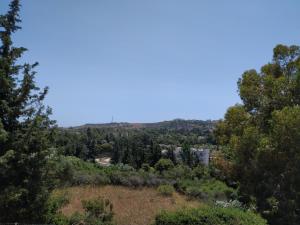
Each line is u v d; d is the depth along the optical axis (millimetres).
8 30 11312
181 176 42625
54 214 13195
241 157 19812
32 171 11008
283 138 17922
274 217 18312
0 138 9977
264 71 22453
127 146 73562
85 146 70500
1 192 10352
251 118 21625
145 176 38469
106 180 36312
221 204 22703
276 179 18844
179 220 14062
